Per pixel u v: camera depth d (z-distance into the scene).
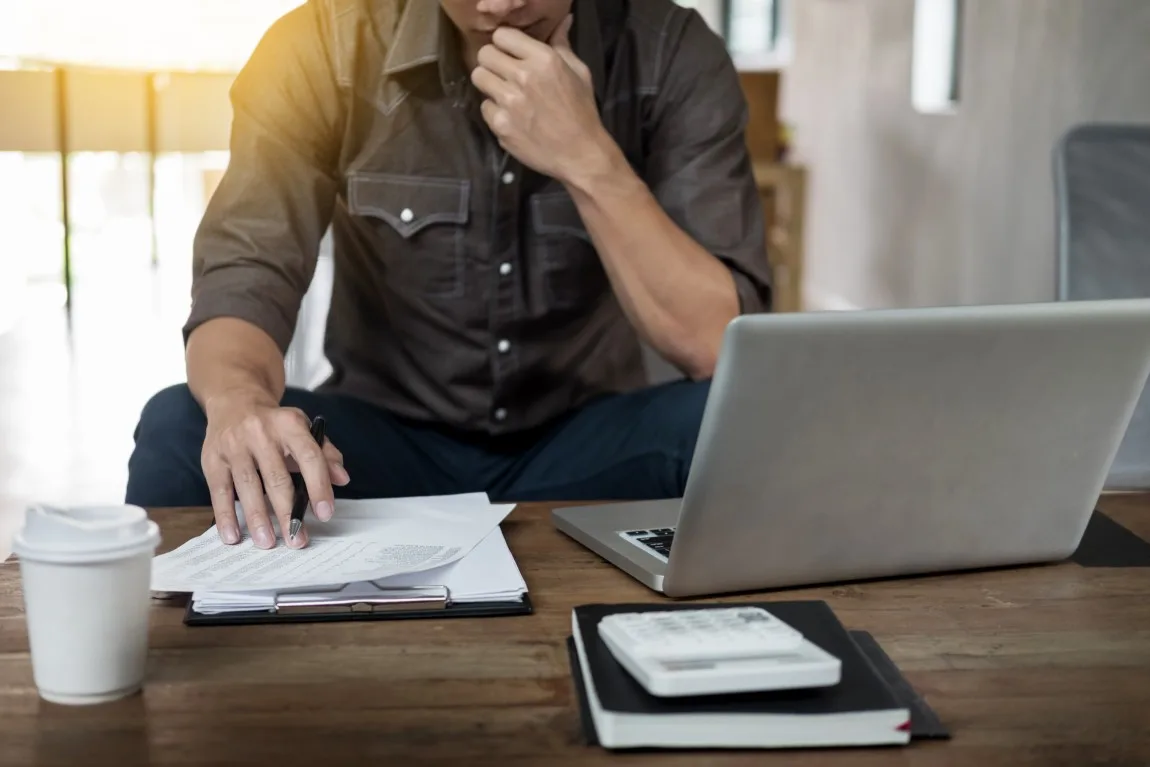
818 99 6.12
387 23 1.63
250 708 0.77
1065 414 0.99
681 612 0.81
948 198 4.21
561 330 1.76
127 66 4.14
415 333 1.74
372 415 1.68
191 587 0.92
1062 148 1.89
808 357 0.88
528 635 0.89
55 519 0.75
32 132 4.14
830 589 1.01
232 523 1.04
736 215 1.64
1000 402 0.96
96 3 4.05
